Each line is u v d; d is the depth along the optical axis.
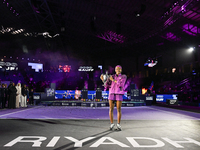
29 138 3.37
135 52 36.75
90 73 41.19
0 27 31.34
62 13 25.06
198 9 17.83
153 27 24.58
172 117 6.82
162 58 33.09
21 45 39.78
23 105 11.66
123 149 2.79
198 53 26.55
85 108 11.24
